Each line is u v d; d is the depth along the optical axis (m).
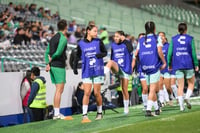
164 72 18.30
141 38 13.97
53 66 14.73
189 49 14.69
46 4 38.47
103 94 17.20
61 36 14.71
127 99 15.24
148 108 14.03
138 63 15.23
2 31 24.33
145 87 15.38
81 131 12.06
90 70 13.78
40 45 26.06
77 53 14.09
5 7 29.94
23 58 23.22
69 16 39.47
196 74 25.86
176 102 19.77
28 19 30.48
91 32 13.79
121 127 12.03
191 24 43.16
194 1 51.62
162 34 17.58
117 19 42.94
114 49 14.99
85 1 43.44
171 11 45.31
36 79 15.66
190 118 13.03
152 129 11.52
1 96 15.84
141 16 44.78
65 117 14.95
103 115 15.77
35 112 15.52
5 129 13.51
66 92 18.06
